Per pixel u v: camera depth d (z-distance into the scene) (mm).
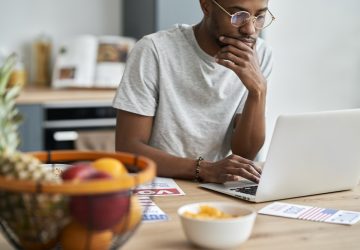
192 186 1515
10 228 889
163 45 1794
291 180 1375
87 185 807
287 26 3527
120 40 3621
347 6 3637
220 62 1681
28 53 3795
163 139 1812
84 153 1080
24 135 3154
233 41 1654
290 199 1406
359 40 3695
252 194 1392
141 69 1761
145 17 3500
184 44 1806
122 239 939
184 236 1093
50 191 799
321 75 3660
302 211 1286
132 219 937
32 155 1053
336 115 1356
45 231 864
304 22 3562
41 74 3732
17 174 846
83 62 3533
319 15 3586
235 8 1607
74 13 3869
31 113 3150
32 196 827
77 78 3492
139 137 1745
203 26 1775
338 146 1410
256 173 1525
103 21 3951
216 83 1805
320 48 3627
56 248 929
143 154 1671
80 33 3902
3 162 860
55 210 840
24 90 3398
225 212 1106
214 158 1860
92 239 868
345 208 1335
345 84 3727
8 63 937
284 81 3586
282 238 1099
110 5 3951
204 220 999
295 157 1342
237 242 1020
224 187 1482
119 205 863
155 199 1360
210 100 1814
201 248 1031
